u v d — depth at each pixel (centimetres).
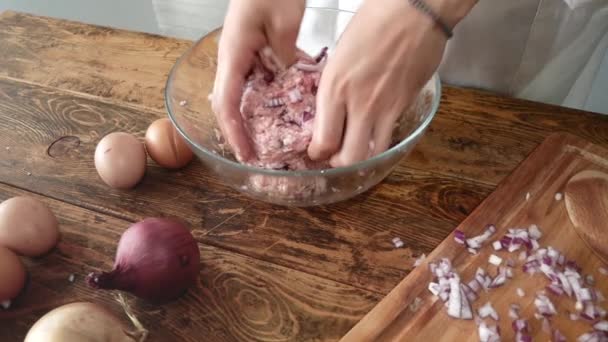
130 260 40
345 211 49
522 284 43
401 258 45
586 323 40
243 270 45
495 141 54
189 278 42
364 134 40
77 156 56
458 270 44
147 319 42
